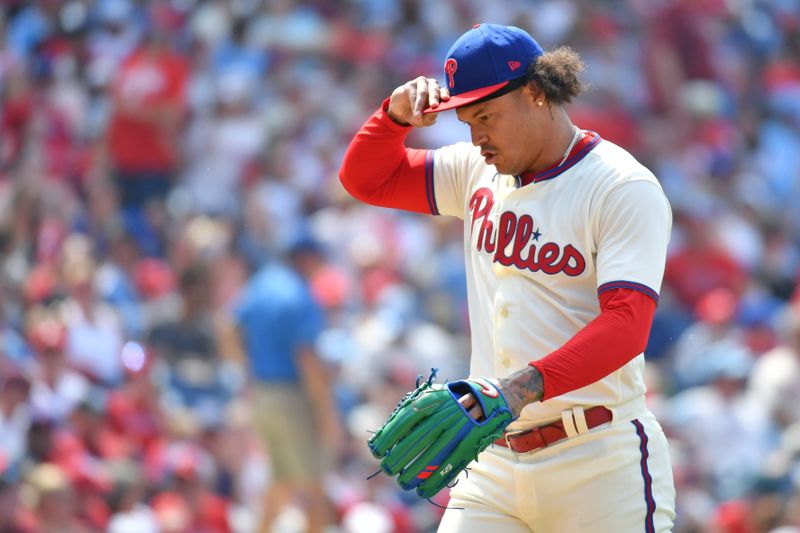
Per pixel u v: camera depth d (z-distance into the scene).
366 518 26.42
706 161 47.00
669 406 30.98
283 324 24.88
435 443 11.13
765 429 29.12
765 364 30.59
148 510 25.98
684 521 26.77
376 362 30.14
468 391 11.16
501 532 12.60
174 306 31.88
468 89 11.74
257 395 25.17
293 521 26.64
